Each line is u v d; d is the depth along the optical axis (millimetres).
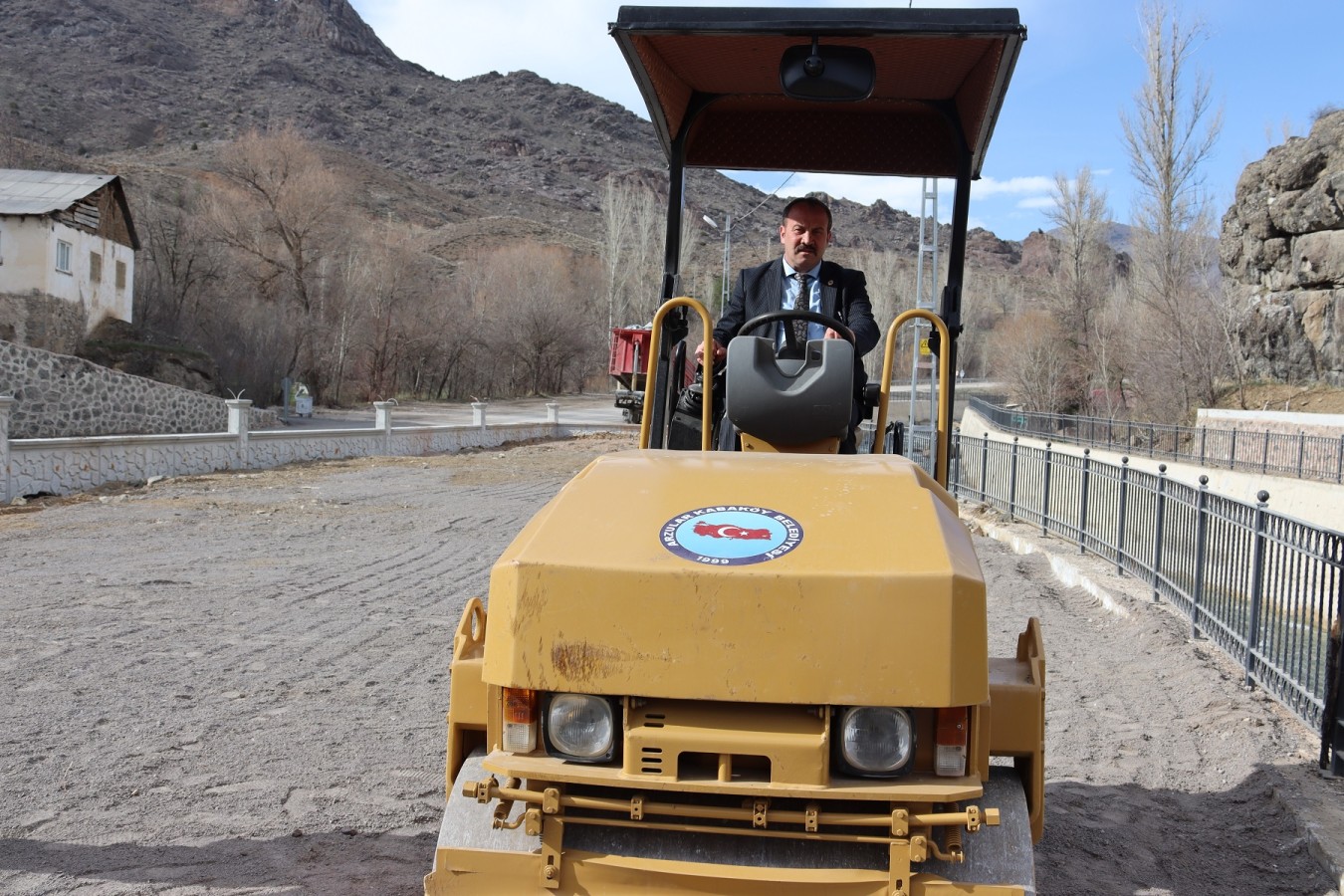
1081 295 53844
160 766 5457
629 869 2879
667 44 4520
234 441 22281
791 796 2797
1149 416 41906
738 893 2842
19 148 59875
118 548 12500
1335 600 5562
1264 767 5516
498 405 58219
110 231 35281
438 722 6277
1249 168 42188
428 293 61250
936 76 4766
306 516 15922
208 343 40188
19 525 14078
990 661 3637
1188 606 9156
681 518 3113
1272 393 38156
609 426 42531
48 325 30828
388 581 10867
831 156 5539
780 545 2955
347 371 54312
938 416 4191
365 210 126000
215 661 7527
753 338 3879
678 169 5227
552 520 3150
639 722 2883
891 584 2801
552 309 69000
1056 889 4250
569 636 2871
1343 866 4246
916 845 2762
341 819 4844
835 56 4387
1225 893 4273
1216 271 46344
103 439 18422
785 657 2791
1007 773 3354
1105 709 6789
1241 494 24484
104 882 4164
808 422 3803
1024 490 17016
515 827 2984
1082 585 11414
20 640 7957
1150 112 42562
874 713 2803
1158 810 5113
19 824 4711
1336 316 37156
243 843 4559
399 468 24266
